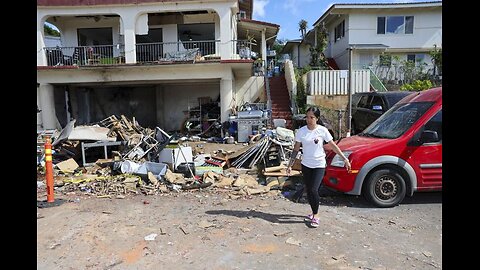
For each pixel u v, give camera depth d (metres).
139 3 15.41
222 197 6.53
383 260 3.93
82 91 18.83
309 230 4.81
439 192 6.58
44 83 15.78
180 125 19.47
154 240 4.50
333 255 4.05
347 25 23.41
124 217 5.41
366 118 11.95
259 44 25.33
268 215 5.45
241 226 4.96
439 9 22.64
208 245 4.34
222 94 15.45
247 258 3.99
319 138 4.83
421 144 5.72
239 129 13.93
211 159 9.40
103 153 11.23
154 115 20.03
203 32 19.91
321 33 23.58
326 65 23.08
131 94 20.00
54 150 10.81
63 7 15.48
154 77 15.57
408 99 6.78
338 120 13.36
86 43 19.67
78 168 9.57
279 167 7.93
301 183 7.29
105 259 4.00
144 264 3.88
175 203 6.16
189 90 19.36
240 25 20.64
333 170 5.93
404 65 21.48
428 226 4.94
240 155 9.19
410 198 6.27
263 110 14.88
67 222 5.18
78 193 6.92
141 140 10.53
